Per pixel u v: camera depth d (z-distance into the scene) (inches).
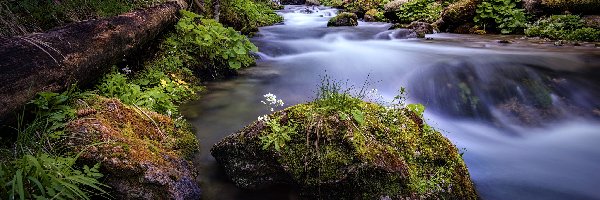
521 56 265.1
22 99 127.1
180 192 118.6
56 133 121.4
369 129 128.1
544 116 201.8
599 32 336.2
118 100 151.3
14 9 197.8
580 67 241.6
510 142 179.8
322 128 123.3
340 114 127.0
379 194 116.0
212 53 267.4
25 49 138.2
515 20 406.0
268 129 128.2
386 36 418.0
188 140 156.3
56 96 138.6
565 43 327.9
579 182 147.8
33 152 114.9
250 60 301.0
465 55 280.5
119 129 132.6
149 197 113.1
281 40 399.2
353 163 116.2
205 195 129.6
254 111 200.8
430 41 380.8
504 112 208.4
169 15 265.4
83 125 125.0
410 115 144.6
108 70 190.4
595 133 185.8
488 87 229.6
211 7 406.3
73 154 113.8
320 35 433.7
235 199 129.0
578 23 361.4
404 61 281.9
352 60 303.7
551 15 390.6
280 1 905.5
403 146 128.8
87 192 107.5
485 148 173.3
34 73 134.0
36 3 212.2
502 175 151.6
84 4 236.2
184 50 264.1
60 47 151.6
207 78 259.6
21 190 88.7
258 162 128.1
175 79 230.2
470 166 157.3
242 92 232.8
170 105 189.3
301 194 124.6
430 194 119.0
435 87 236.8
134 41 204.5
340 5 769.6
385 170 116.0
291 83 251.8
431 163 129.0
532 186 144.6
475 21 429.1
